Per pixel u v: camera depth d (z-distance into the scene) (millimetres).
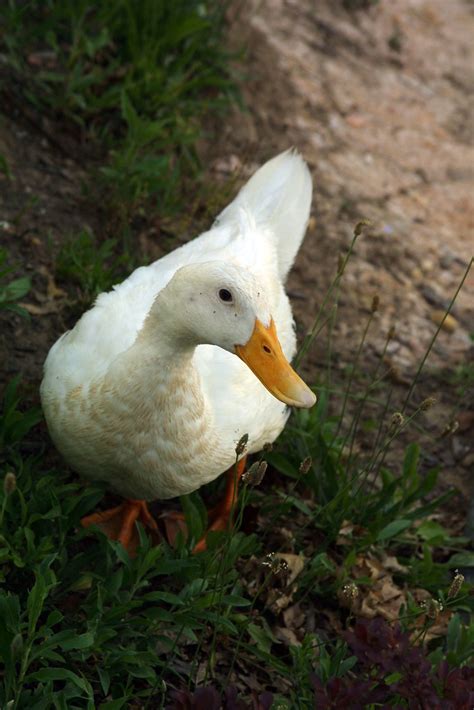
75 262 4766
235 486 3303
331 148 6812
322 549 4082
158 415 3336
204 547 3992
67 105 5613
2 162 5094
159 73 5812
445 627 4000
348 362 5312
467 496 4773
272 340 3135
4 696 3029
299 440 4434
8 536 3395
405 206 6637
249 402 3662
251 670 3625
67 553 3717
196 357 3648
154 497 3697
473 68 8570
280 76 7047
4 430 3900
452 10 9383
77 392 3416
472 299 6074
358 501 4289
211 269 3143
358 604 3969
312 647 3535
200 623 3387
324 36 7926
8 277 4738
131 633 3316
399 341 5566
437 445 5016
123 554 3428
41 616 3432
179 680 3482
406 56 8289
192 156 5859
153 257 5238
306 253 5902
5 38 5641
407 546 4426
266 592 3908
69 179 5434
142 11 5984
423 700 2834
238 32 6855
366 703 2857
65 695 3051
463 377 5391
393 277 6004
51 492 3500
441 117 7766
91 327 3572
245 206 4402
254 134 6445
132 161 5281
